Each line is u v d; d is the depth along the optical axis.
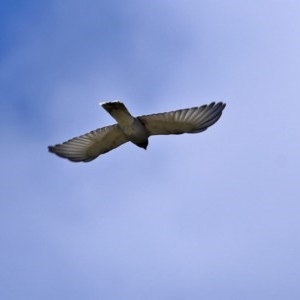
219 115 22.97
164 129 23.22
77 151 24.03
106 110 22.81
